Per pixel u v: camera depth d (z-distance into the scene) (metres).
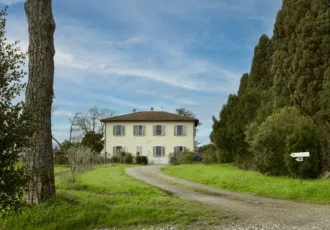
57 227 8.39
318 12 22.61
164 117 46.38
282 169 18.09
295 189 13.37
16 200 6.58
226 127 28.88
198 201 12.27
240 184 16.22
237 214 9.58
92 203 9.91
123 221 8.89
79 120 52.91
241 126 25.56
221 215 9.43
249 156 24.31
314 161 16.27
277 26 26.75
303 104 22.12
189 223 8.59
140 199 12.21
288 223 8.29
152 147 45.25
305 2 23.66
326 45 21.89
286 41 25.19
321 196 12.20
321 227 7.79
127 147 45.28
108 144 45.41
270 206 11.04
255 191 14.57
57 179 19.11
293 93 23.44
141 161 40.81
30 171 6.81
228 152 28.08
